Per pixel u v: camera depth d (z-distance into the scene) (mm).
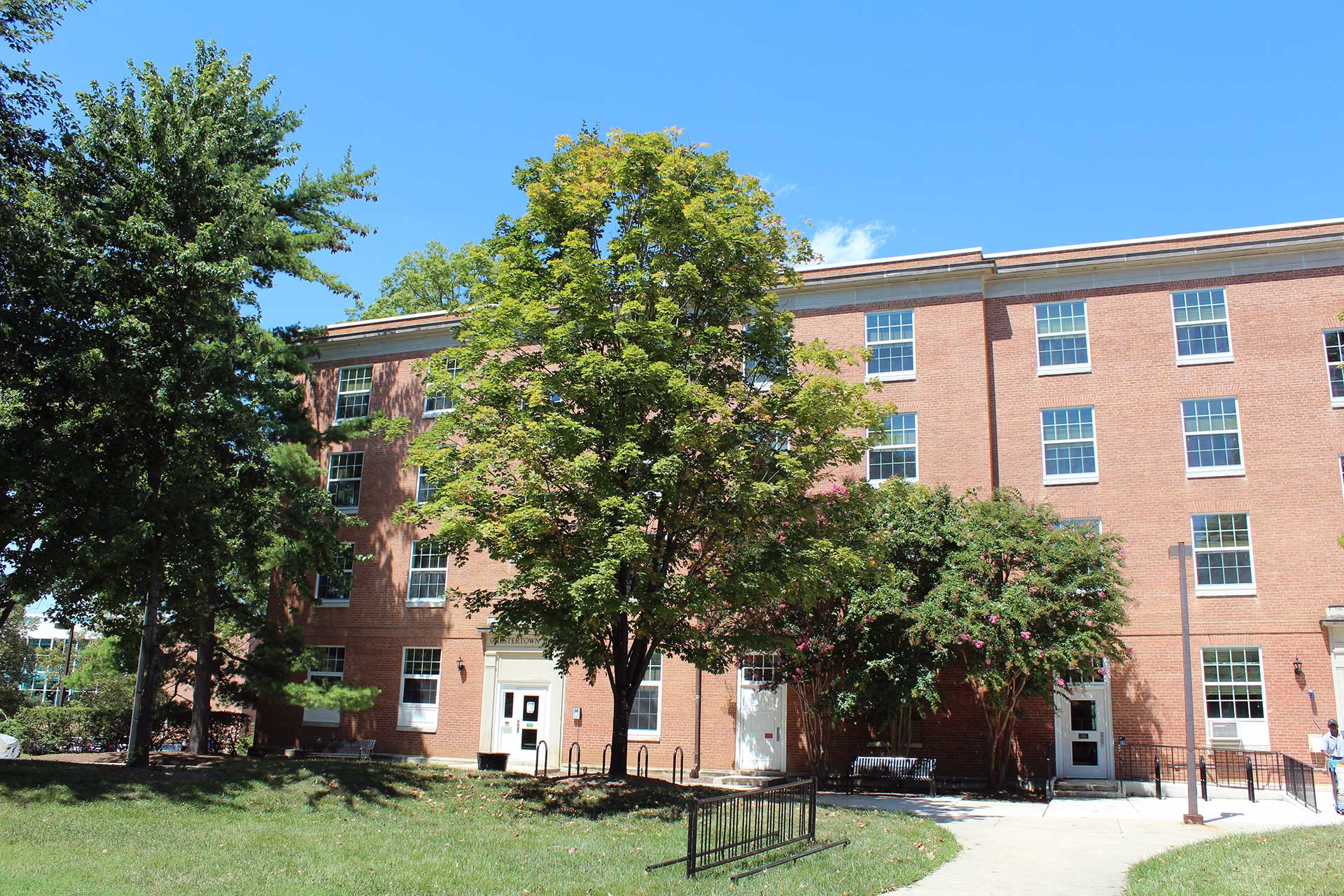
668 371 17078
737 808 13086
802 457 18438
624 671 19984
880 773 23625
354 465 33125
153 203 20109
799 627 22906
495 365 18922
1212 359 26562
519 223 19500
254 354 21859
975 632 20672
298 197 27609
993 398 28047
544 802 18156
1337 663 23953
